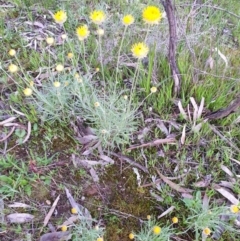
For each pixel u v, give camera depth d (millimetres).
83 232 1513
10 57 2188
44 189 1669
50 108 1860
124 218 1610
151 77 2016
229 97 1998
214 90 1996
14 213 1586
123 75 2135
